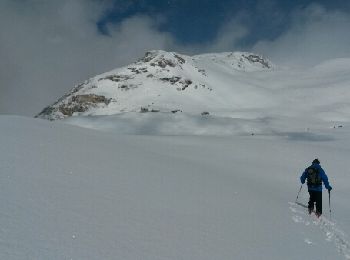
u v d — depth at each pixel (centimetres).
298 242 898
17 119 1756
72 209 718
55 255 535
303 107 15725
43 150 1125
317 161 1388
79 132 1838
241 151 2647
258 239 832
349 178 2223
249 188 1464
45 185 815
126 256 591
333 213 1427
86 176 961
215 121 10181
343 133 7112
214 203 1034
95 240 616
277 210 1180
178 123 9838
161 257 620
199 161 2077
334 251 906
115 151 1434
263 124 10425
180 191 1069
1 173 829
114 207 789
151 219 777
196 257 653
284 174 2152
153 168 1291
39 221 630
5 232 562
